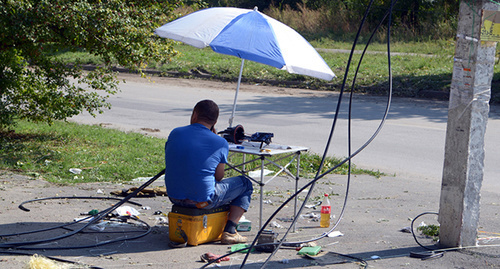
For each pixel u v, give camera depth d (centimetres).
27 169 904
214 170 524
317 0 4659
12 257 467
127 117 1688
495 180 943
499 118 1652
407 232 595
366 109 1861
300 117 1683
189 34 586
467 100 487
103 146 1159
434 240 554
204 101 542
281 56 565
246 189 561
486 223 639
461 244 514
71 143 1181
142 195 757
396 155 1158
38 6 955
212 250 517
